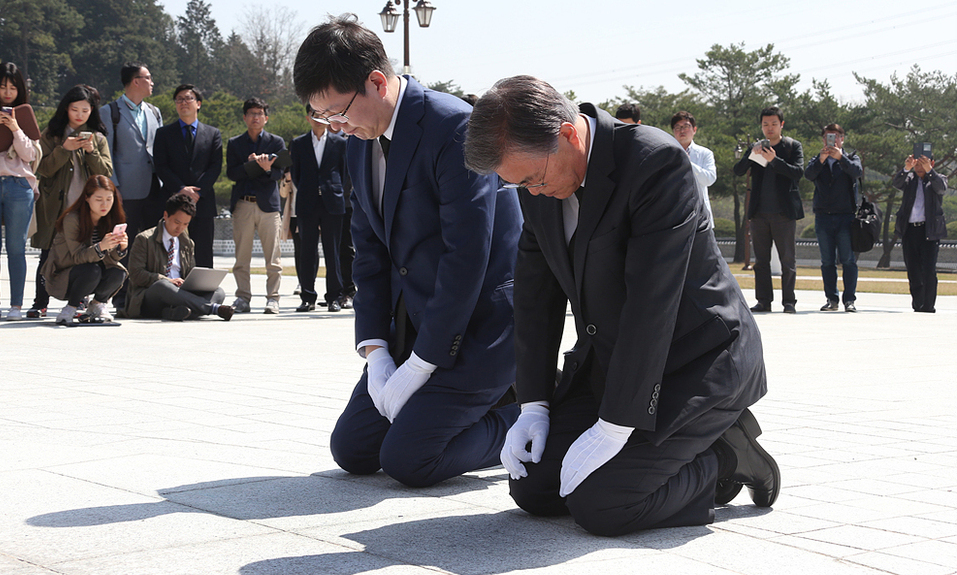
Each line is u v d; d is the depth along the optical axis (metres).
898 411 4.41
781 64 50.06
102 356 6.20
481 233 3.09
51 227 8.38
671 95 53.81
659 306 2.42
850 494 2.93
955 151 47.00
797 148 10.94
